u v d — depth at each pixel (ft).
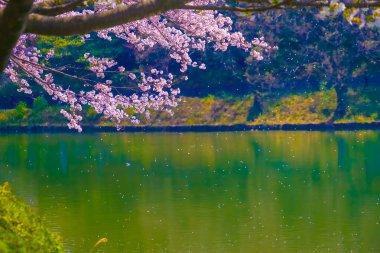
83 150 159.43
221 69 236.02
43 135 202.69
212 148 161.99
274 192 102.68
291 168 127.03
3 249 17.37
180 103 228.02
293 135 195.21
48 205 92.58
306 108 221.87
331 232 77.25
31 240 20.12
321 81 226.99
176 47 62.49
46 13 30.99
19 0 25.84
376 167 126.21
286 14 217.97
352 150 152.97
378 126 209.46
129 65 226.38
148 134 205.05
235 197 98.89
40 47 169.17
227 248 70.28
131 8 27.99
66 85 214.69
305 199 96.84
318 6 27.17
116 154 150.61
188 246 71.56
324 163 132.77
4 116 218.79
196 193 102.37
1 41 26.89
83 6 31.81
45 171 124.47
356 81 227.20
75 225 80.33
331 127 211.41
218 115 223.92
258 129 216.13
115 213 87.56
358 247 70.74
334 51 220.23
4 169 127.03
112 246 71.36
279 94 229.25
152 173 122.31
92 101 64.23
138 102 65.77
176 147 165.07
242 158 142.00
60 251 21.48
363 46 220.02
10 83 225.56
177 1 27.94
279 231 78.07
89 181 113.09
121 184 110.32
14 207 21.40
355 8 26.94
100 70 63.52
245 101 229.25
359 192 101.91
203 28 56.85
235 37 59.72
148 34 62.59
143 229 78.48
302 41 221.87
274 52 222.48
